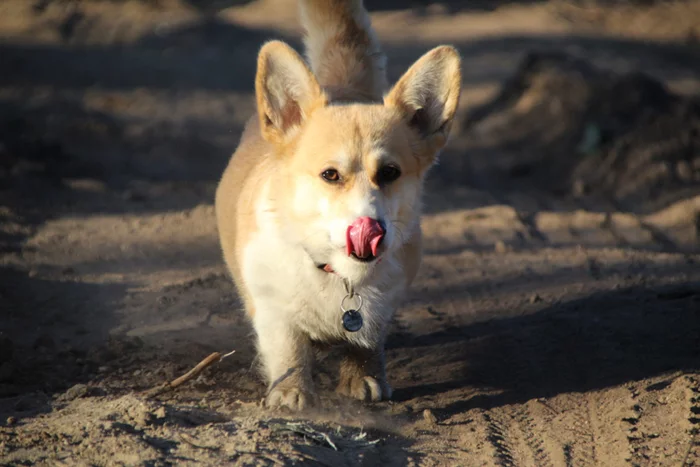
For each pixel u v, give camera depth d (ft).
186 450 45.70
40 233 102.27
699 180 129.08
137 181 131.54
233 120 184.85
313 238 53.88
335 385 63.62
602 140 143.33
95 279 86.84
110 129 161.48
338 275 55.26
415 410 58.75
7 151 135.44
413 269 62.44
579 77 164.66
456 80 56.65
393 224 54.29
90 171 136.26
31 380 60.54
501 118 167.63
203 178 137.28
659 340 70.33
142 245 100.01
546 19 318.04
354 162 53.11
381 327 59.16
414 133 58.13
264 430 49.26
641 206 124.16
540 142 153.28
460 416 57.67
